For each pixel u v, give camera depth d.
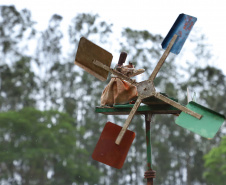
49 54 75.38
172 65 73.50
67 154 62.91
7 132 59.66
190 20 11.17
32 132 60.38
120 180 77.00
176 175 78.38
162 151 77.44
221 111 73.56
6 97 73.12
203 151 77.62
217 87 73.38
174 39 11.02
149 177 11.79
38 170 62.12
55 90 75.75
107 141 12.45
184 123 10.29
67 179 63.19
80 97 76.31
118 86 12.30
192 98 13.02
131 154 75.94
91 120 75.94
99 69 11.35
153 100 11.03
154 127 77.88
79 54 11.38
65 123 63.25
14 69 73.50
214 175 64.44
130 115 10.88
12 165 63.19
